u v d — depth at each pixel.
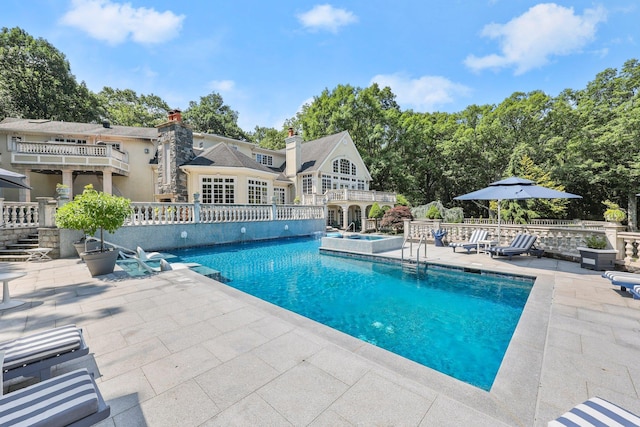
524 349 3.38
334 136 28.75
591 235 8.56
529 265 8.45
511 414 2.31
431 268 9.06
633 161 25.66
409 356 4.29
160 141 19.02
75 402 1.80
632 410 2.34
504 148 31.72
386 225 20.84
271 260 11.26
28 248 9.95
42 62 29.34
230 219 14.86
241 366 3.07
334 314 5.93
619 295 5.46
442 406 2.41
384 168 32.88
